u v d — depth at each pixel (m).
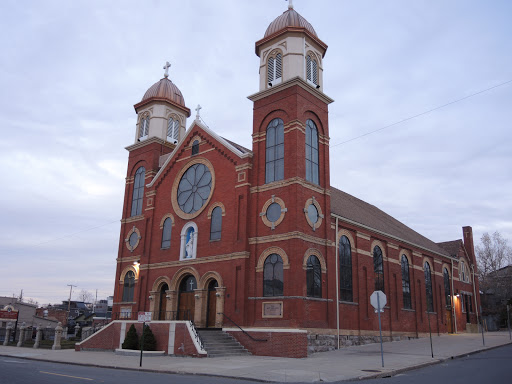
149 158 36.25
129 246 35.44
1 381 13.09
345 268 29.02
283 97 27.38
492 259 67.56
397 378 15.02
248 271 25.84
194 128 32.06
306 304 23.84
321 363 18.77
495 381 13.41
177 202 31.86
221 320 26.08
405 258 37.72
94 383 12.88
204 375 15.70
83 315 69.50
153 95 37.88
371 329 29.95
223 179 29.02
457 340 32.66
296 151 25.70
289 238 24.44
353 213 33.72
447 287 44.66
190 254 29.55
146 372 16.97
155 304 30.70
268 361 19.77
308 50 29.02
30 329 37.47
